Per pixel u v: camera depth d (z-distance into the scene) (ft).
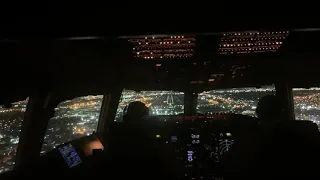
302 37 12.77
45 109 15.39
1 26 5.98
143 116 13.62
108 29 6.07
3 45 10.73
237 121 12.86
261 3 5.74
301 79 18.21
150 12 5.95
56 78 14.48
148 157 10.59
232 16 5.87
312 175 9.73
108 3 6.00
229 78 18.57
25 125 15.26
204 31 5.90
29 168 13.08
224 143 12.26
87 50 13.28
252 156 10.14
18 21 6.01
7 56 11.59
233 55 15.16
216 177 11.98
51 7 5.98
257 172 10.11
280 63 16.52
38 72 13.37
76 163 14.02
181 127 12.32
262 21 5.79
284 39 12.96
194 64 16.19
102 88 18.40
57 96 15.65
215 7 5.81
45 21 6.04
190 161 12.12
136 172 10.64
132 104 13.37
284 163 9.84
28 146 15.44
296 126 9.94
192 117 13.89
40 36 6.09
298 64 16.71
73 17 6.08
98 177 11.41
